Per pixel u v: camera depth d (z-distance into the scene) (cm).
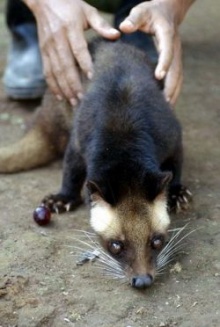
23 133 167
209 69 197
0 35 220
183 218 140
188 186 149
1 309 123
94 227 131
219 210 142
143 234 128
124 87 141
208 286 126
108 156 133
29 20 178
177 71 146
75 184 144
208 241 134
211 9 241
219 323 120
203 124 169
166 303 123
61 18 145
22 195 148
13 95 178
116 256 129
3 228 139
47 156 159
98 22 146
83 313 122
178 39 149
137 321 121
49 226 140
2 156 154
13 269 130
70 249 133
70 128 155
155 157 136
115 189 129
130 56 148
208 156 158
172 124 141
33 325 121
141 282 124
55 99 156
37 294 125
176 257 131
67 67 146
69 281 128
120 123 137
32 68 175
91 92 143
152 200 129
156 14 145
